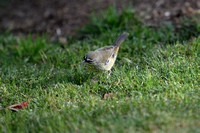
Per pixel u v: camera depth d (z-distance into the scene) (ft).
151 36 44.62
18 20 63.67
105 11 55.01
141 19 50.83
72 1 64.90
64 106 29.22
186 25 46.14
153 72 33.47
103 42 44.98
